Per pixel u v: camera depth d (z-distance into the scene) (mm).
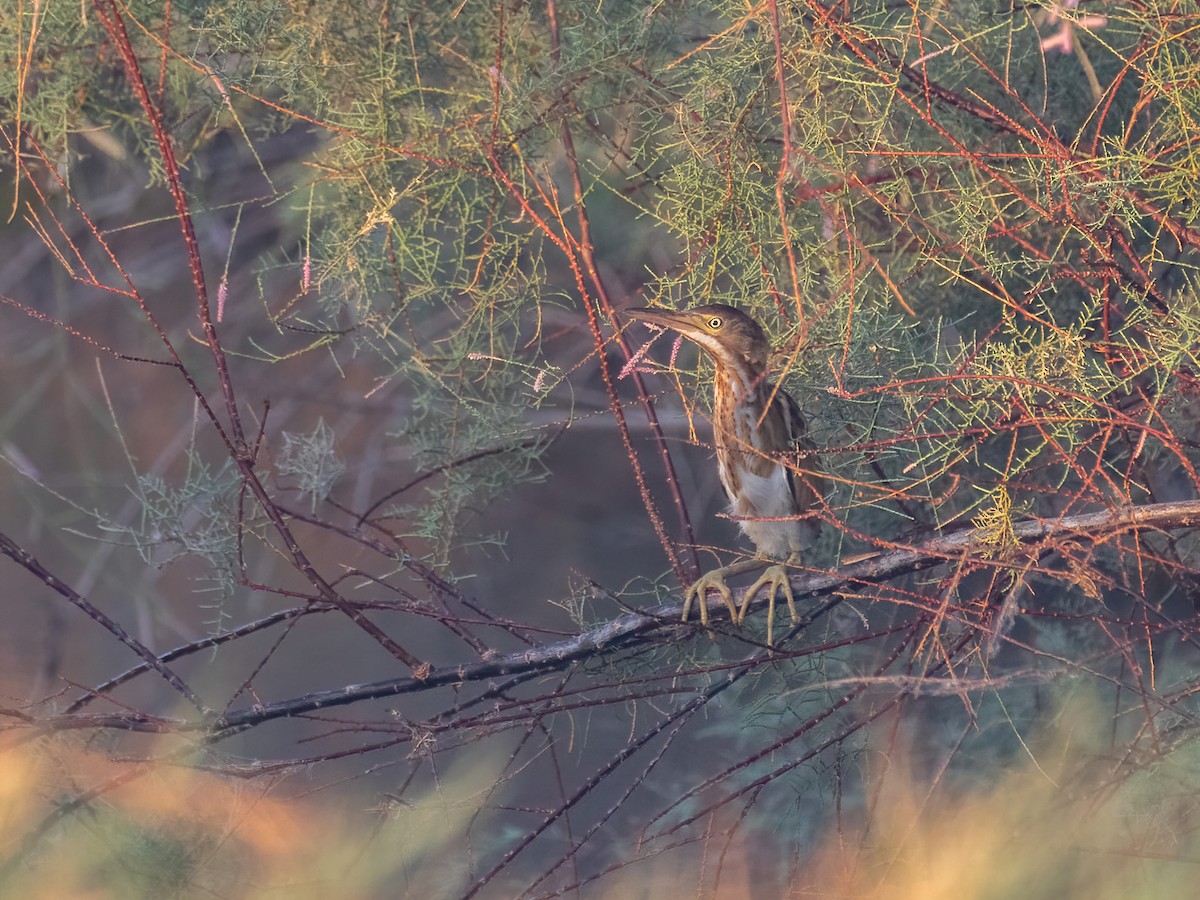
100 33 10984
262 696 14617
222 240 16938
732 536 16688
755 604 9312
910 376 9359
